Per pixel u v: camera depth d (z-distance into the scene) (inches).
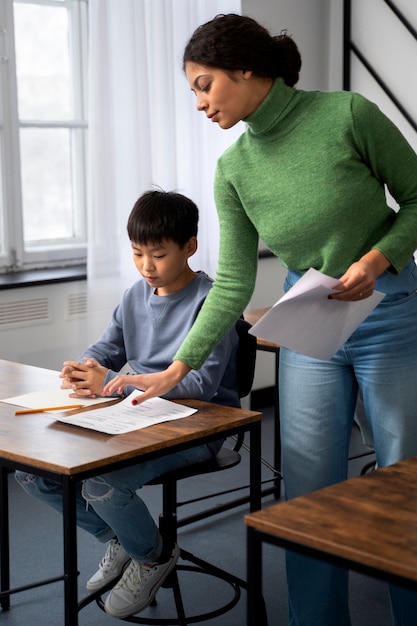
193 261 168.4
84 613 101.5
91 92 150.4
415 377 77.8
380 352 77.5
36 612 102.3
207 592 107.1
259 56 72.5
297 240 77.2
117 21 151.6
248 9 180.4
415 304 77.7
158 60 158.1
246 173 78.3
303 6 190.9
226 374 94.2
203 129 166.2
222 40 72.1
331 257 76.3
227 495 140.3
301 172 74.9
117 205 155.1
